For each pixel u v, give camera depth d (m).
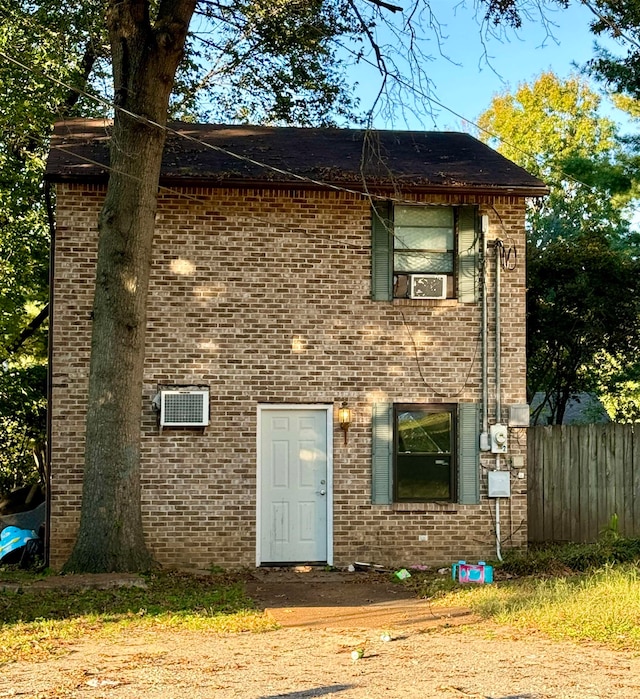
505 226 15.86
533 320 21.33
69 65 21.05
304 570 14.93
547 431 17.23
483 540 15.45
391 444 15.41
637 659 8.32
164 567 14.44
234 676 7.76
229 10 18.91
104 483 13.62
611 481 17.06
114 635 9.67
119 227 13.73
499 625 10.15
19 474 25.11
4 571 14.95
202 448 15.05
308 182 15.05
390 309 15.55
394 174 15.61
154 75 13.73
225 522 15.03
